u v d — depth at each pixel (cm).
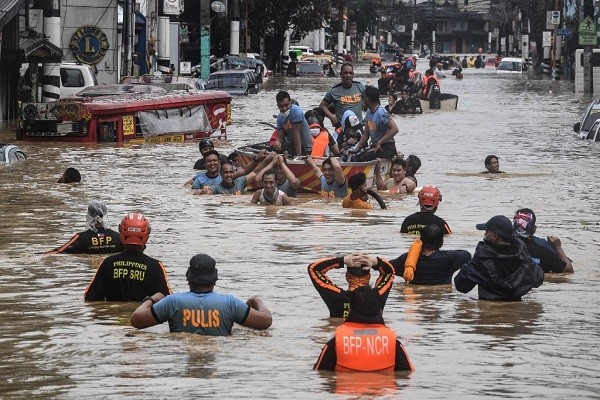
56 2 8706
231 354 2111
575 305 2605
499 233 2664
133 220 2606
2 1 7888
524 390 1872
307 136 4906
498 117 10300
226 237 3569
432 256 2850
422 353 2128
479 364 2045
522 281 2650
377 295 2017
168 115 7550
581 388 1889
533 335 2297
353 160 4906
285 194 4400
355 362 1972
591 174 5656
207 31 15175
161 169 5728
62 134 7225
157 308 2284
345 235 3594
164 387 1877
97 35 10769
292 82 17825
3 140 7312
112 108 7231
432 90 11381
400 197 4659
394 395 1827
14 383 1914
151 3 14575
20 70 9319
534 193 4881
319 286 2419
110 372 1981
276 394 1827
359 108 5169
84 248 3209
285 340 2223
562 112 11056
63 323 2378
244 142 7594
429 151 6950
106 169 5700
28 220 3941
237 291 2720
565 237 3666
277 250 3316
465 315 2489
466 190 4975
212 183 4753
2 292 2695
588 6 14125
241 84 13638
